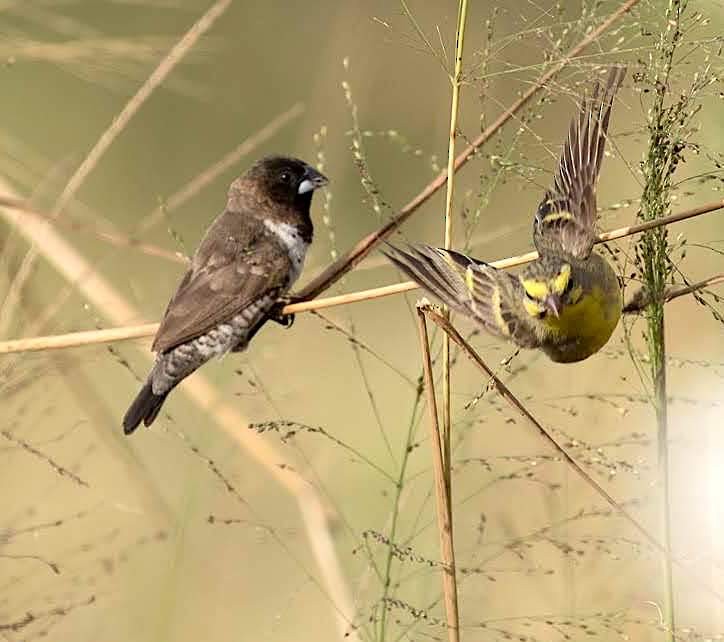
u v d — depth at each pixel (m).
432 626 11.01
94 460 14.14
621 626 11.06
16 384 10.70
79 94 20.70
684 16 8.96
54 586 12.14
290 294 13.22
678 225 12.88
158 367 12.27
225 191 21.41
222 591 13.45
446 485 9.26
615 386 11.81
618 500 11.05
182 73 21.50
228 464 13.84
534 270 9.90
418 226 18.75
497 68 10.20
